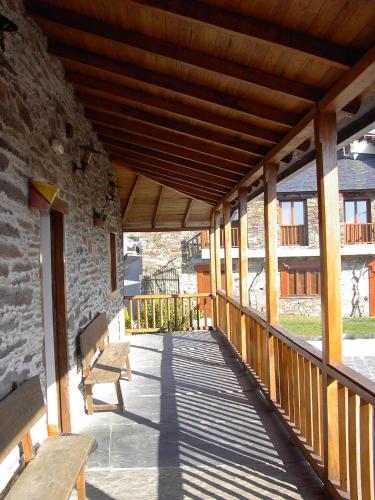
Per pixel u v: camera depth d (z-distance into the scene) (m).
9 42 2.63
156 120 4.52
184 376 5.88
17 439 2.36
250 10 2.33
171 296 9.72
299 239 16.36
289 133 3.60
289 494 2.93
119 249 8.62
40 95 3.27
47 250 3.77
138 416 4.42
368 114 2.88
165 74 3.46
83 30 2.99
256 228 16.22
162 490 3.01
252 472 3.24
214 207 9.31
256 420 4.26
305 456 3.32
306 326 13.74
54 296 3.87
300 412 3.60
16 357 2.61
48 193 2.93
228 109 3.68
